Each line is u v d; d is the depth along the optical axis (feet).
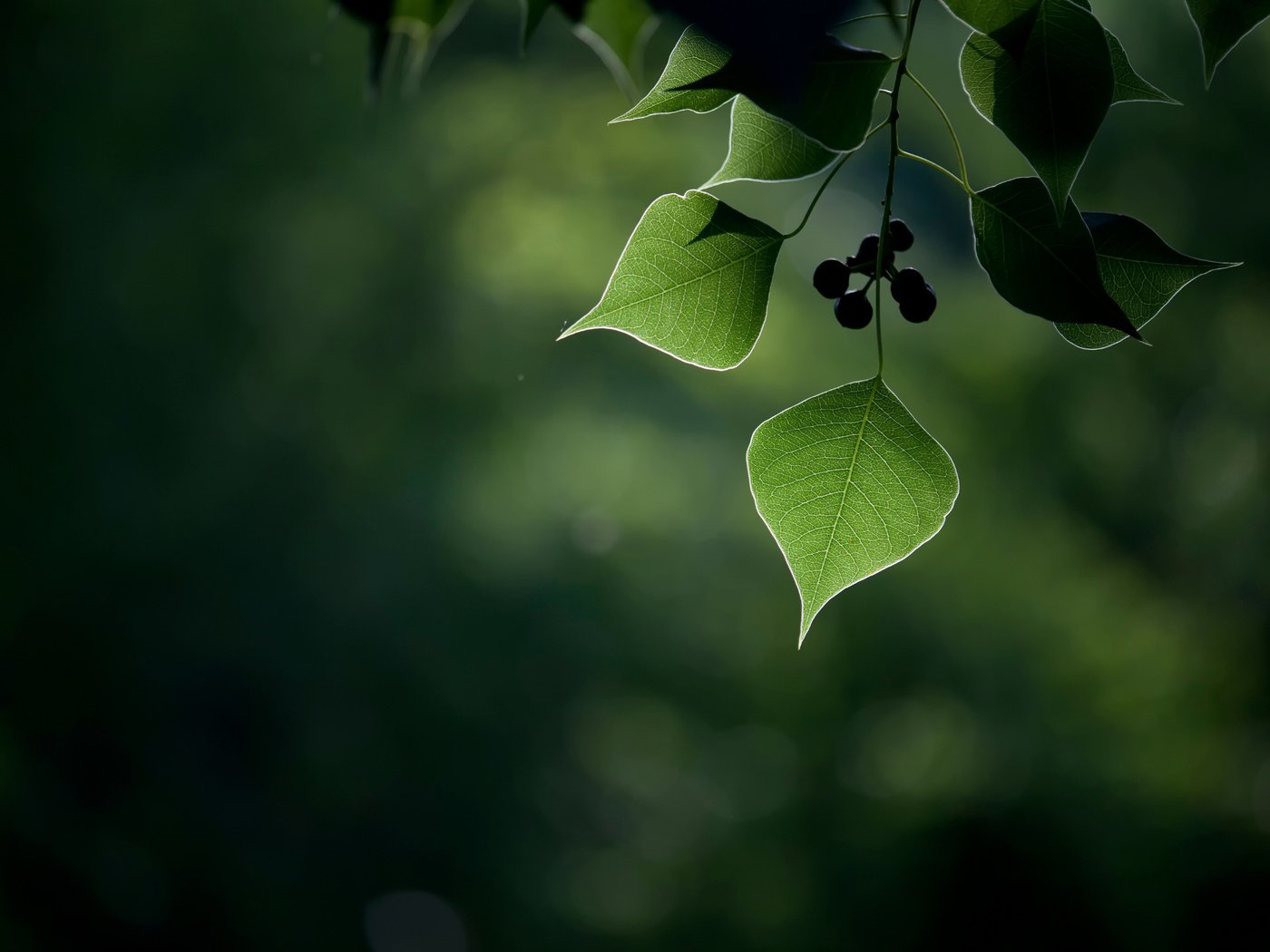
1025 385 34.60
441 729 38.24
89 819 32.65
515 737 38.86
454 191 39.37
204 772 37.58
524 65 44.60
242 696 38.14
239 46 34.68
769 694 32.65
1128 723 25.79
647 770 38.55
